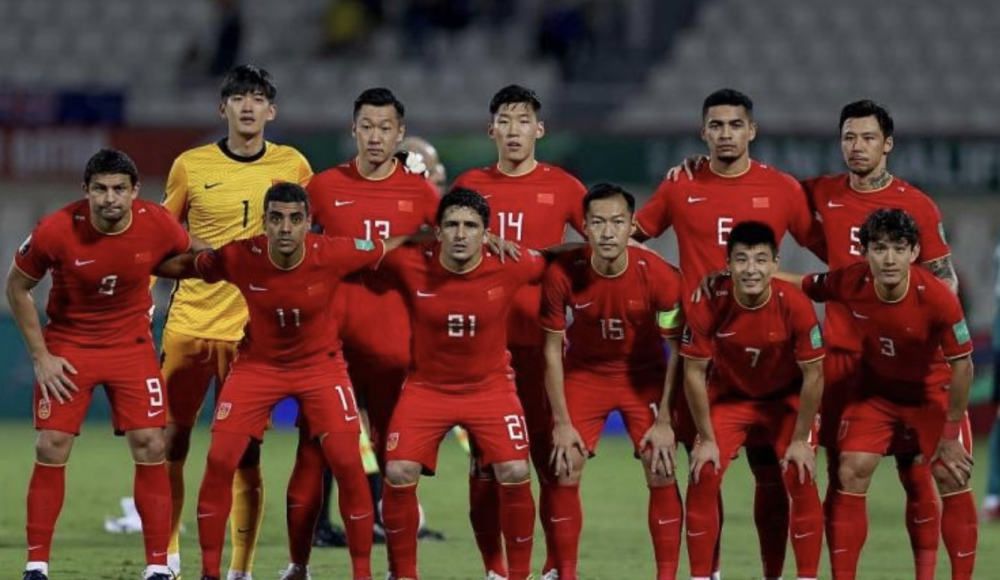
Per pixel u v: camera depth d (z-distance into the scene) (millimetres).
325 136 74938
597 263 32031
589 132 76000
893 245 30469
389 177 34062
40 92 76438
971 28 94562
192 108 85812
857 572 38094
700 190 33562
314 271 31141
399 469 31375
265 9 93062
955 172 76812
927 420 32469
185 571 36188
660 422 32500
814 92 90625
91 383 31734
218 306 34781
